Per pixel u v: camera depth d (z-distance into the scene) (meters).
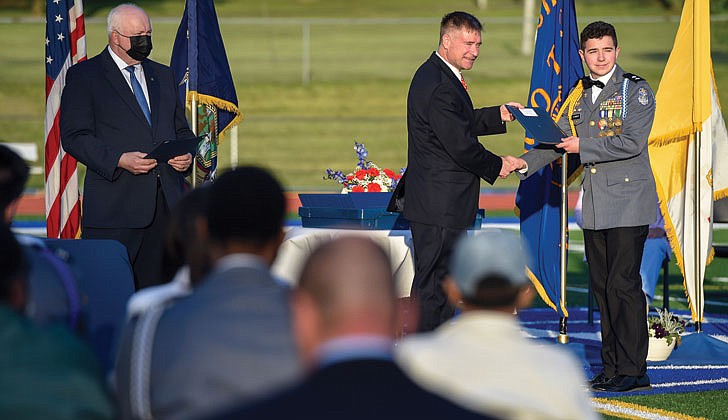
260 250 6.71
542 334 19.52
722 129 19.00
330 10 116.25
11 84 68.81
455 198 14.91
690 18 18.22
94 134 15.30
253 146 58.78
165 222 15.42
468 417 4.30
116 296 10.20
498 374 5.75
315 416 4.21
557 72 18.03
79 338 6.18
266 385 6.12
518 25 103.38
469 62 15.07
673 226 18.36
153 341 6.30
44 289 7.91
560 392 5.75
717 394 14.95
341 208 16.38
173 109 15.68
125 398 6.35
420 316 14.87
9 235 6.39
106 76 15.36
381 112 69.69
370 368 4.39
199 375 6.10
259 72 80.62
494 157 15.17
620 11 110.44
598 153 15.04
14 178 8.23
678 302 23.53
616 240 15.21
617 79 15.52
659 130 18.33
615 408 14.09
